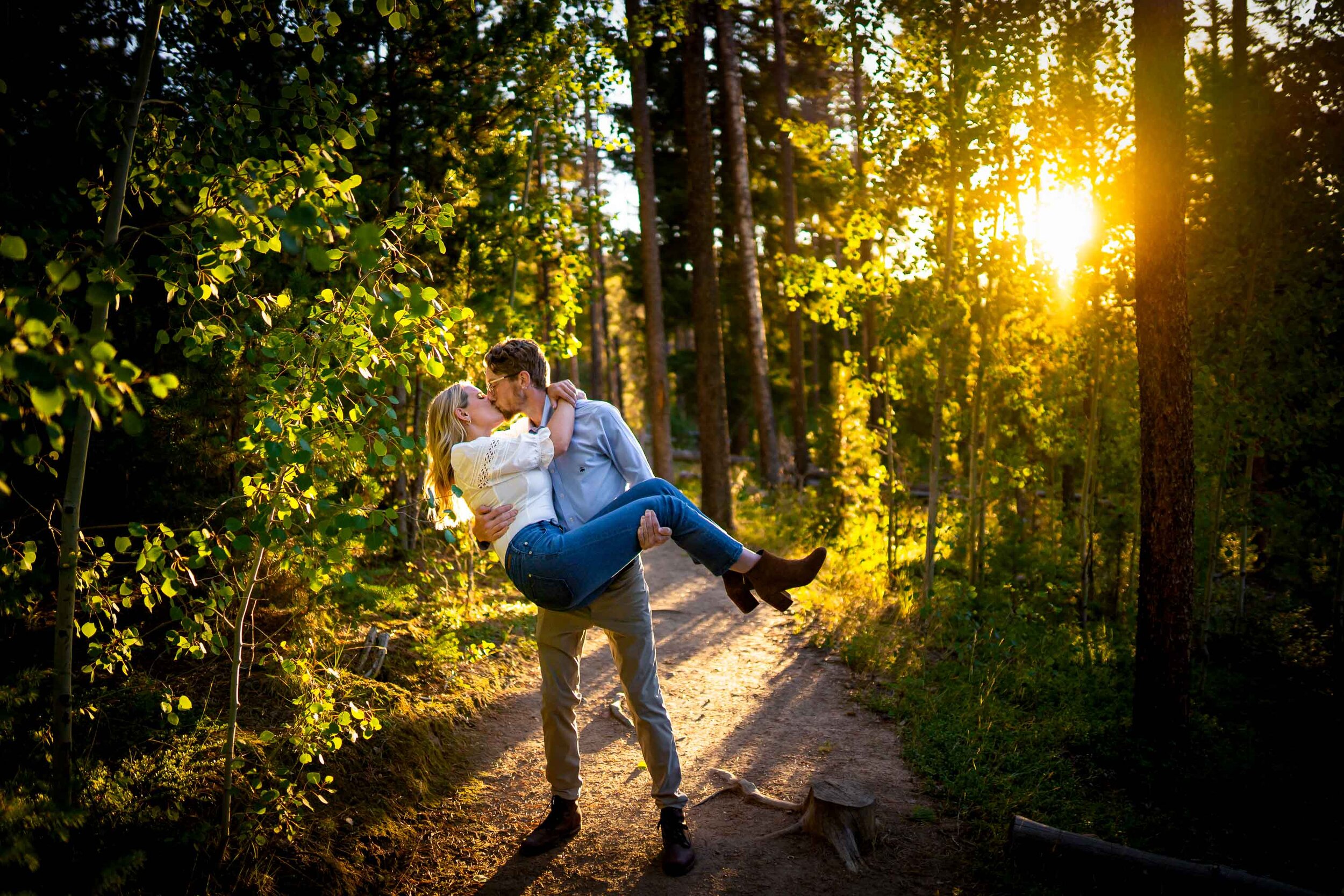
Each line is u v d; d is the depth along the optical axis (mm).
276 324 3375
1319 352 6027
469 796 3801
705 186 11078
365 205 5305
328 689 3143
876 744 4449
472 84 5984
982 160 6523
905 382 7641
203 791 3133
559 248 7105
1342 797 3980
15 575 2963
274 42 3160
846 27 6703
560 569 2916
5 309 1932
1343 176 5605
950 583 7453
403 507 5070
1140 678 4664
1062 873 3193
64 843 2469
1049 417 7230
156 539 2805
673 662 5879
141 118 2936
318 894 2961
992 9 6293
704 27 11680
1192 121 5965
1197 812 3846
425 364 2820
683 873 3170
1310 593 7070
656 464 12656
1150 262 4465
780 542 10547
